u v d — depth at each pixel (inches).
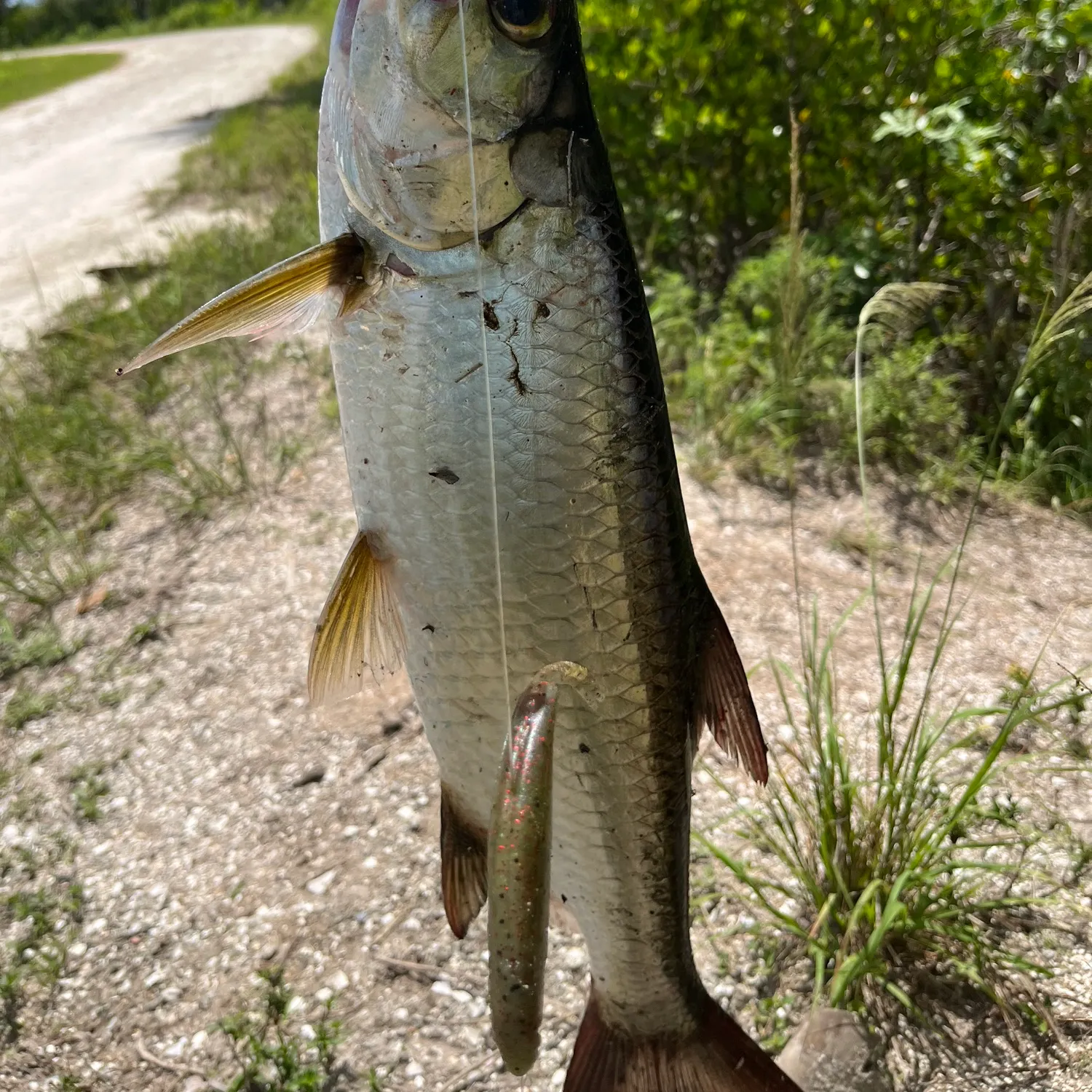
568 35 10.6
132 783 22.6
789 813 19.7
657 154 42.8
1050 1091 15.6
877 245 37.8
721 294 42.3
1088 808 20.4
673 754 12.8
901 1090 15.8
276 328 11.1
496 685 12.2
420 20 10.1
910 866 17.2
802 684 23.9
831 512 31.7
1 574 30.2
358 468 11.9
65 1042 17.4
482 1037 16.9
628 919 13.3
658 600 12.2
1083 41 33.4
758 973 17.5
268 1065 16.7
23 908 19.6
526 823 8.5
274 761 22.7
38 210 77.1
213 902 19.6
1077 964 17.4
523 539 11.4
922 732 19.8
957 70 36.8
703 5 40.1
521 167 10.6
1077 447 33.6
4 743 24.0
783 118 40.3
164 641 27.0
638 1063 14.0
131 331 44.2
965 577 28.8
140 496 33.7
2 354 41.9
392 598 12.3
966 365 37.5
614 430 11.4
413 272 10.9
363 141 10.6
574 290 10.9
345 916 19.1
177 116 119.6
